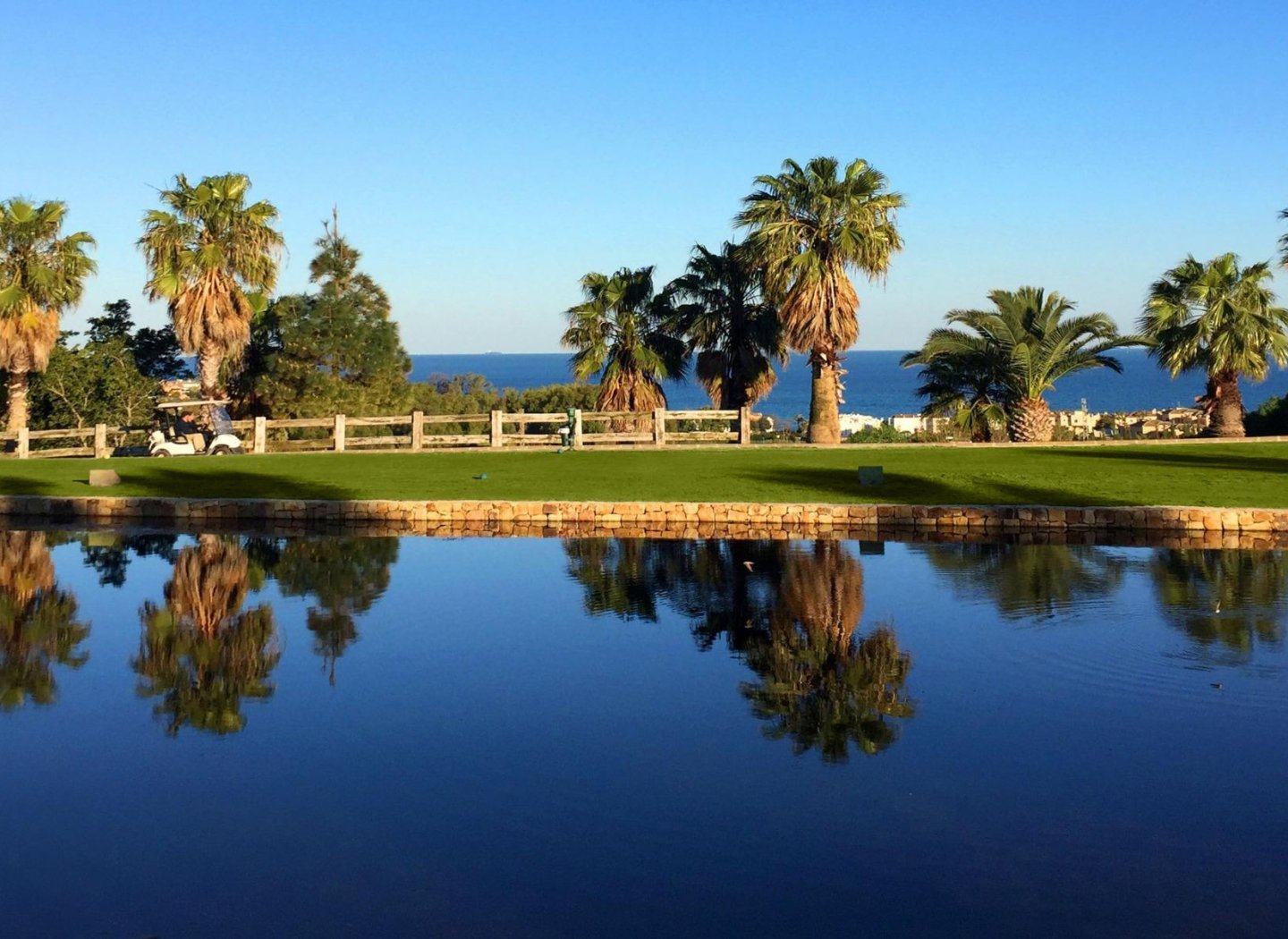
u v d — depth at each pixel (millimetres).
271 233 31781
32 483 23766
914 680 10086
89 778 7988
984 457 24891
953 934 5781
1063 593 13445
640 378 35125
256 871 6543
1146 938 5730
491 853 6730
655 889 6281
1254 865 6500
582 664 10828
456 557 16734
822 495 20453
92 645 11750
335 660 11055
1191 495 19297
